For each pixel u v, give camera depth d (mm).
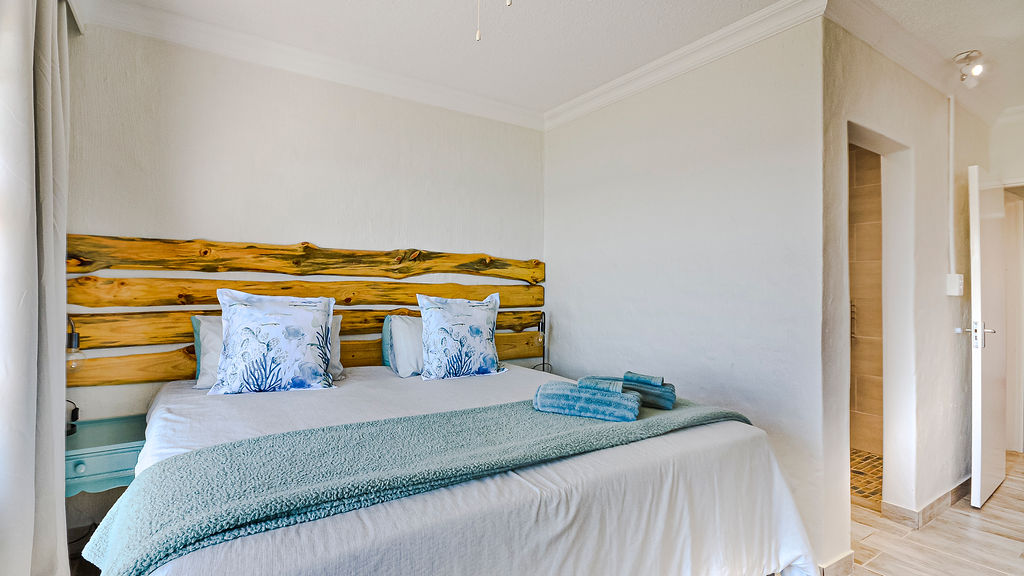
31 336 1331
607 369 3088
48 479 1498
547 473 1229
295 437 1420
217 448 1309
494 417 1706
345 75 2785
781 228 2141
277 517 925
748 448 1577
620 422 1607
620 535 1236
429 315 2607
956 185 2838
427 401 1986
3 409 1259
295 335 2184
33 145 1369
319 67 2699
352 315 2805
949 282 2779
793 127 2096
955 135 2811
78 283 2135
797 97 2080
